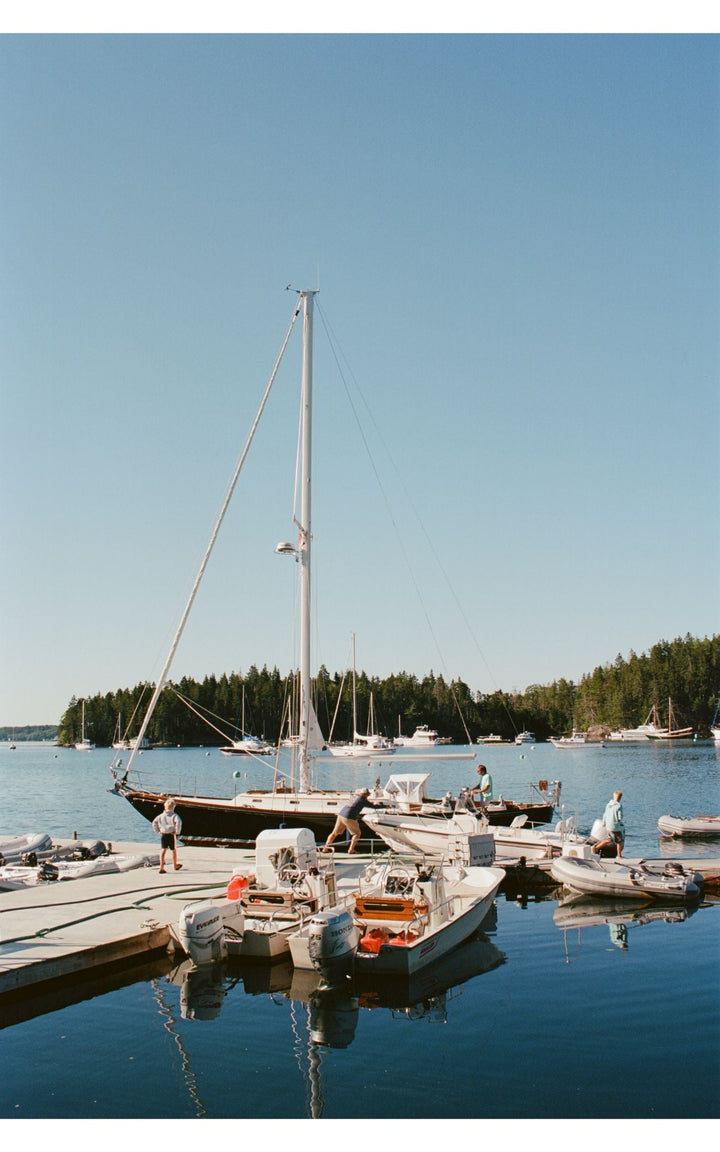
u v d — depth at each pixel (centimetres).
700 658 14375
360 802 1941
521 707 15250
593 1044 959
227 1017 1084
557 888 1994
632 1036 984
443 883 1483
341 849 2397
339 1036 1003
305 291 2809
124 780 2548
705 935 1487
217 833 2438
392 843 2202
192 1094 834
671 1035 984
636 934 1503
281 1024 1054
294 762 2553
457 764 8600
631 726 14600
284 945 1319
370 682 14488
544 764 7900
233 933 1326
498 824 2555
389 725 14562
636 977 1234
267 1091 839
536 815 2583
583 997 1143
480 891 1631
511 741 13700
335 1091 837
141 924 1366
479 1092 829
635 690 14700
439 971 1290
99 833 3253
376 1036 1001
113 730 15338
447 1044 970
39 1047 975
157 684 2595
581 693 16325
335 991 1193
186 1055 944
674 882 1794
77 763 10531
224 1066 909
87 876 1841
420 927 1345
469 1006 1113
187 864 1956
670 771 6397
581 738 12512
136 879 1748
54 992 1174
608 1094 820
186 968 1325
